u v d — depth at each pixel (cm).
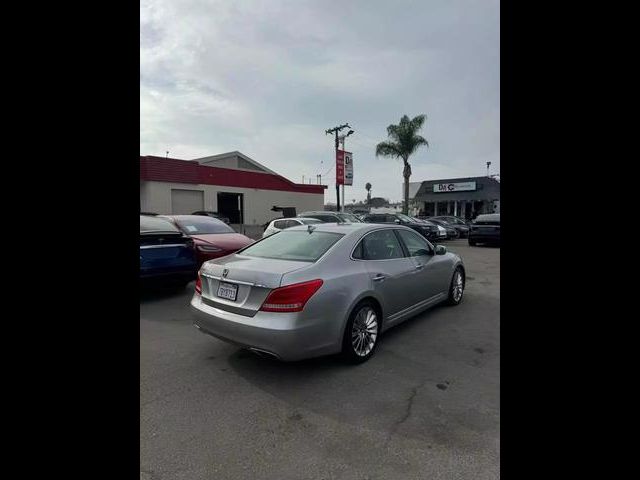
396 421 258
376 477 203
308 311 306
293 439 238
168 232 618
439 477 202
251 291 319
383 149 2634
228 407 277
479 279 822
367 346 363
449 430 246
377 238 414
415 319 499
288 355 300
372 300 371
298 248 372
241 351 387
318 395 294
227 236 762
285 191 3128
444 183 3722
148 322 492
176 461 216
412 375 330
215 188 2591
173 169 2344
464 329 456
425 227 1830
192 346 402
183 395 295
